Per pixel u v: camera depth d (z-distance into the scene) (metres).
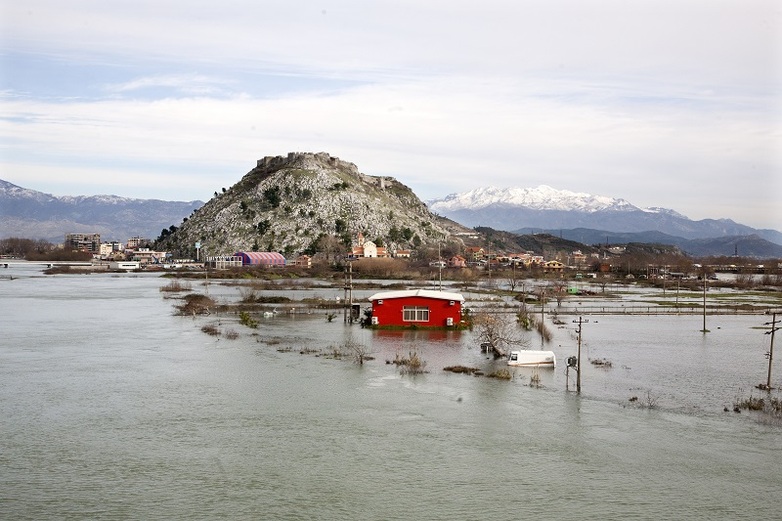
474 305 141.75
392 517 38.47
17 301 152.12
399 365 75.06
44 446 48.59
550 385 66.88
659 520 38.41
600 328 111.50
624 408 58.72
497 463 46.12
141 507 39.31
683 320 125.38
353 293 172.25
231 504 39.81
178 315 122.31
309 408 58.22
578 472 44.72
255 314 123.56
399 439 50.59
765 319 127.62
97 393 62.81
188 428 52.78
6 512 38.44
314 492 41.53
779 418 55.81
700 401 61.16
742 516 38.91
